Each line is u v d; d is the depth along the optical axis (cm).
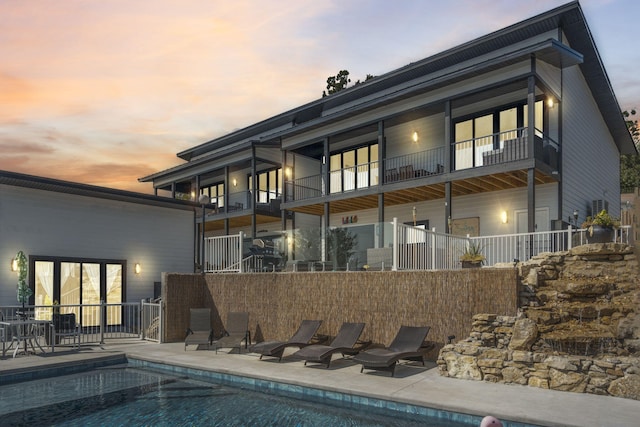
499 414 680
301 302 1306
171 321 1439
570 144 1872
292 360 1117
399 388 831
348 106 2462
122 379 1029
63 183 1577
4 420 753
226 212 2720
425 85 1772
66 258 1653
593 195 2147
